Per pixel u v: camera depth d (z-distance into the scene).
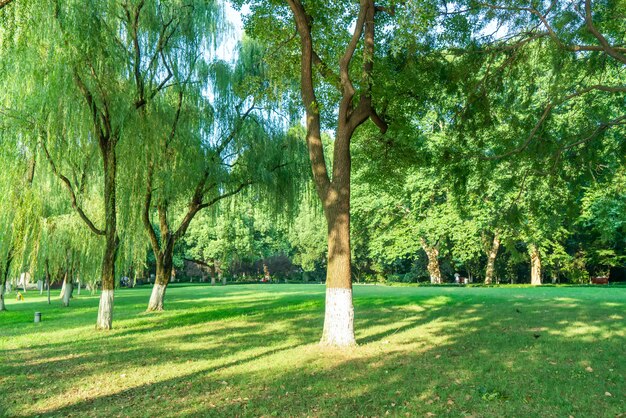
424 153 13.59
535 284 31.88
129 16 15.84
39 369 9.23
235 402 6.62
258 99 15.20
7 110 13.60
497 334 11.41
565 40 9.23
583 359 8.55
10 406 6.68
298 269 68.56
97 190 19.14
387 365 8.59
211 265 56.62
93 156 15.30
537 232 26.50
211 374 8.38
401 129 13.14
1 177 15.23
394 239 37.66
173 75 17.86
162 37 17.06
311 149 11.25
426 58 11.25
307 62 11.41
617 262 35.03
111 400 6.91
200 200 21.77
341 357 9.42
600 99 10.88
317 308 19.36
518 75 10.77
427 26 10.44
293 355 9.80
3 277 26.12
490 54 10.67
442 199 35.44
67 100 13.41
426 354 9.47
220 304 23.72
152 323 16.69
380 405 6.31
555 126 11.24
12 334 15.09
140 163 15.70
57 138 13.73
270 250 59.47
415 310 17.38
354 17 13.07
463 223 30.95
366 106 11.16
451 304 18.55
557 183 10.80
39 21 12.20
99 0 14.16
